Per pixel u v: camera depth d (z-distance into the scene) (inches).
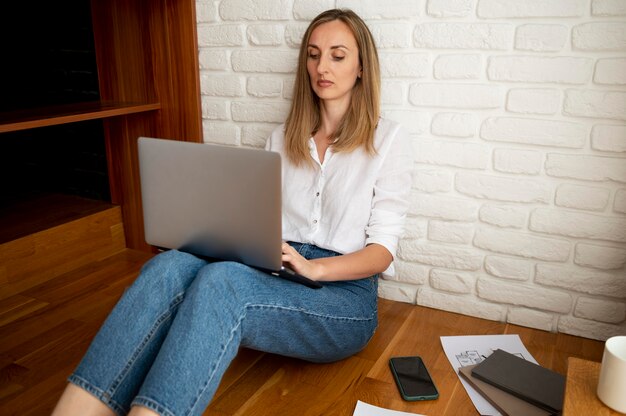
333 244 60.6
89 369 41.0
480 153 68.0
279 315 47.8
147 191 49.4
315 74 61.7
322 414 53.0
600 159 62.5
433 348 65.0
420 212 73.1
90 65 92.0
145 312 42.9
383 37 69.1
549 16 60.8
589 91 61.2
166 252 47.3
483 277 71.9
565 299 68.1
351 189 61.1
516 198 67.5
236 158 43.6
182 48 82.8
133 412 38.1
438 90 68.1
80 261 88.9
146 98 88.4
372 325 59.1
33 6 91.0
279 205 43.6
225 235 47.0
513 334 68.6
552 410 50.7
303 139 63.6
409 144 62.5
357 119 61.4
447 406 53.8
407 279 76.6
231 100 82.4
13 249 77.4
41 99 96.7
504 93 65.0
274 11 75.1
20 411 53.3
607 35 58.9
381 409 53.2
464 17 64.6
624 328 66.1
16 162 100.3
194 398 39.2
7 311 73.5
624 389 36.7
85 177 99.0
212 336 41.2
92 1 87.4
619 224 63.4
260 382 58.1
